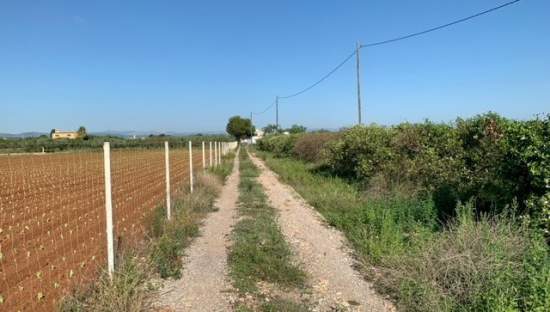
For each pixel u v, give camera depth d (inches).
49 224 389.4
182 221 360.5
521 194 278.5
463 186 364.2
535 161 253.6
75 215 430.9
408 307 202.1
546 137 251.8
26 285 230.5
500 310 167.2
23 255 290.2
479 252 213.6
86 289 214.2
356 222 360.8
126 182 703.1
